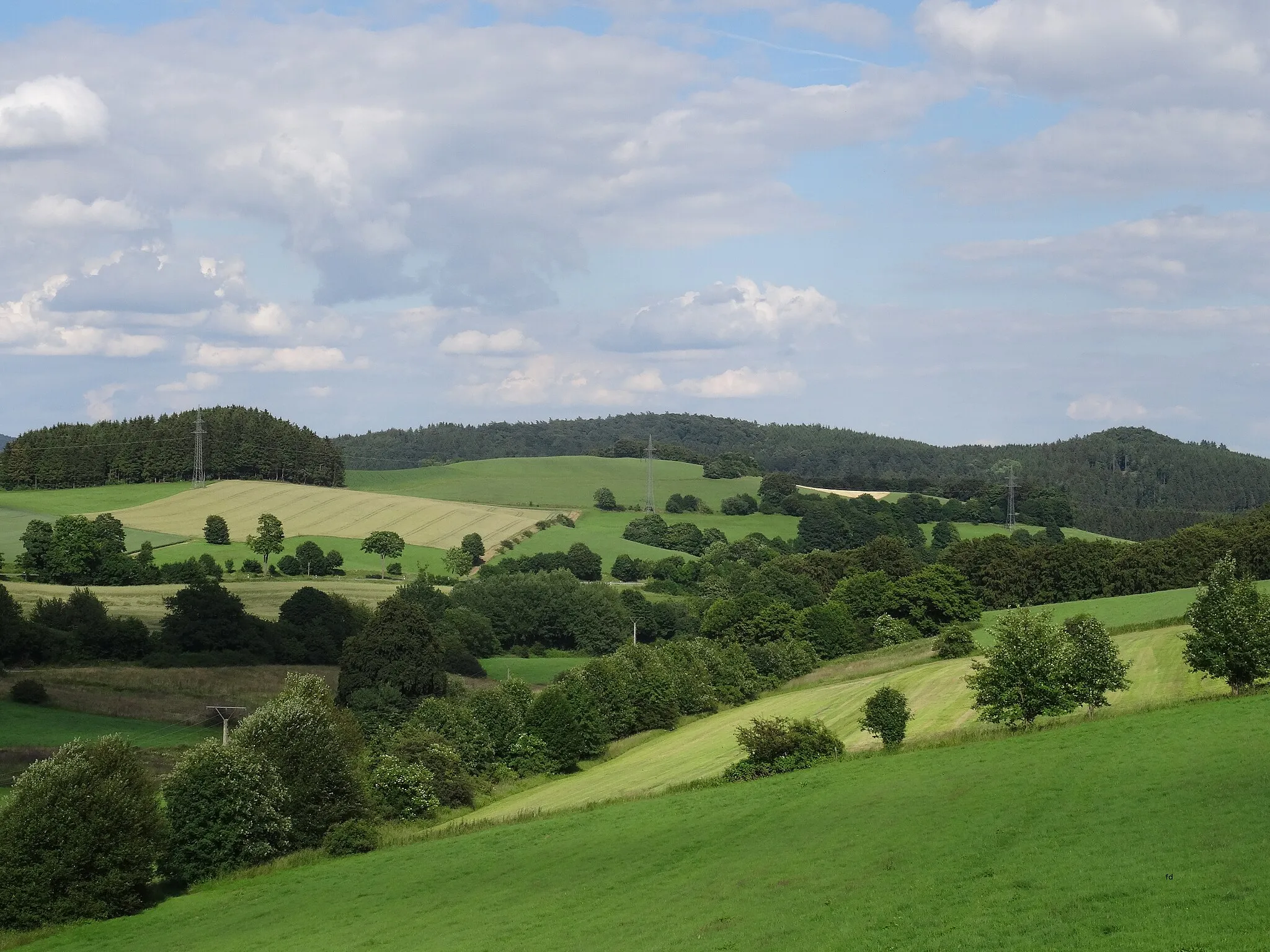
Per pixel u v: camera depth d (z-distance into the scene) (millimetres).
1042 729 61250
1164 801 38781
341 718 80188
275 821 61125
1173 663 85688
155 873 56281
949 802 46125
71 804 53000
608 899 41375
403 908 46375
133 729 95125
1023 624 67688
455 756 78500
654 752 91875
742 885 39156
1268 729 49312
